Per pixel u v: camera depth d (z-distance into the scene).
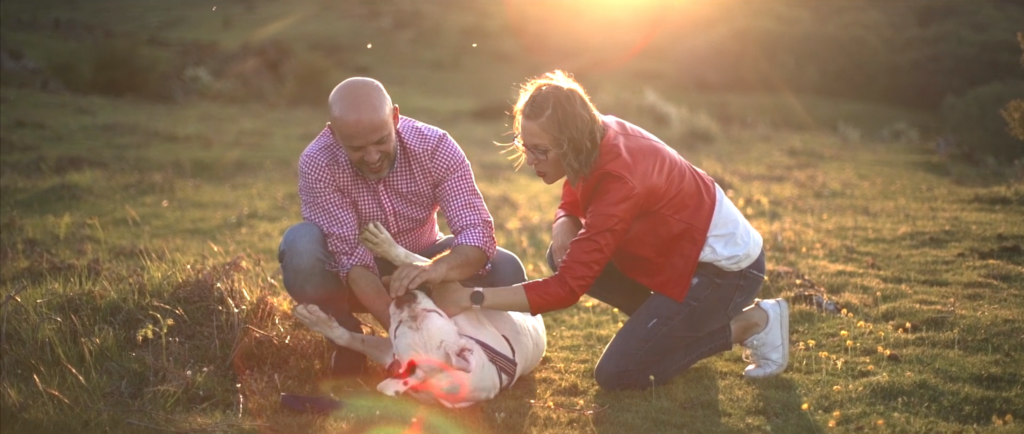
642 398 3.92
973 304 5.35
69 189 11.11
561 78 3.85
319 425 3.59
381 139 3.57
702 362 4.42
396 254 3.59
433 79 40.62
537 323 4.20
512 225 9.42
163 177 12.55
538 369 4.38
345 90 3.52
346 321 4.10
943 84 31.02
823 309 5.29
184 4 59.03
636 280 4.03
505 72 45.84
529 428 3.59
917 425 3.52
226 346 4.25
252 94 29.55
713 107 32.19
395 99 32.12
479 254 3.77
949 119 22.44
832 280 6.07
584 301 5.78
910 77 32.78
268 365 4.13
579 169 3.69
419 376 3.43
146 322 4.39
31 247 7.45
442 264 3.60
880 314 5.20
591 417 3.71
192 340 4.31
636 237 3.88
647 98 25.42
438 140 3.89
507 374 3.82
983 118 17.39
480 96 34.66
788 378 4.11
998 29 27.61
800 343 4.59
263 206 10.95
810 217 9.39
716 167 15.06
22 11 47.75
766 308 4.16
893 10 39.12
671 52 48.50
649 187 3.75
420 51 52.06
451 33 59.69
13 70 25.53
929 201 10.41
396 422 3.62
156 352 4.17
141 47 29.02
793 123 28.64
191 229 9.44
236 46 39.19
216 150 16.11
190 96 27.56
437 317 3.45
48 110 19.98
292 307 4.55
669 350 3.96
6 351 4.06
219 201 11.21
